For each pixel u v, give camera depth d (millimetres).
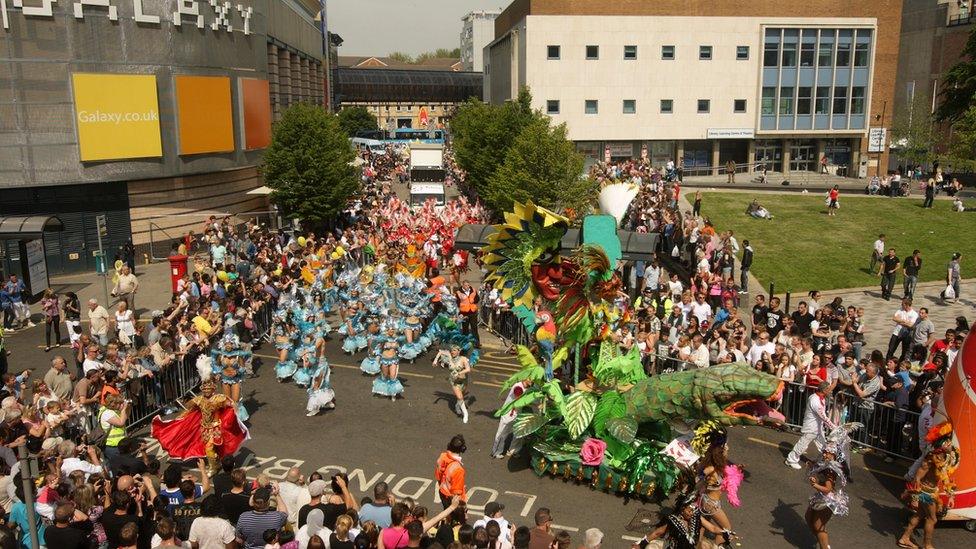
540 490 14469
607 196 23188
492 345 24562
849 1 66625
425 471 15164
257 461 15547
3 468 12188
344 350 23656
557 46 65562
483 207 49031
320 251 31266
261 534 10195
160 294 30453
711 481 11211
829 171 70250
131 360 17328
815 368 17297
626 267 28922
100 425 14211
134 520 10172
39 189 34281
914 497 12352
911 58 77188
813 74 67438
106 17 34344
